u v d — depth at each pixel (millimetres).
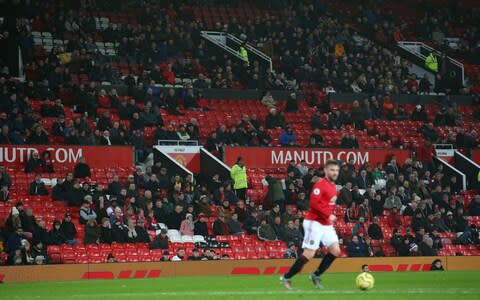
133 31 91812
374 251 67875
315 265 60562
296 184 71938
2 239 58312
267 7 108312
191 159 74812
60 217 64750
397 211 72438
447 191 76188
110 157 72500
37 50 83938
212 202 69688
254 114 84375
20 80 81625
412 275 54125
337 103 92562
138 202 65375
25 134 71562
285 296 32375
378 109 90500
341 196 71438
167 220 65625
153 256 61969
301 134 85125
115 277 55844
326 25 103625
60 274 54500
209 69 92688
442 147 87125
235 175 70750
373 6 114875
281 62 95938
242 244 65875
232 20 104562
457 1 120750
